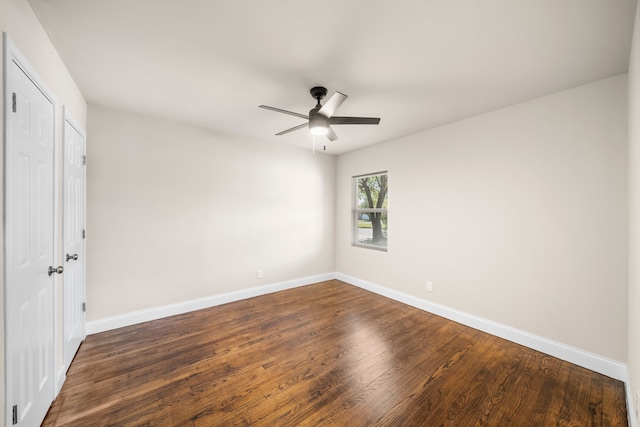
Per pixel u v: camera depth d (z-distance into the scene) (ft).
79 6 4.59
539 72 6.57
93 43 5.64
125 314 9.36
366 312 10.76
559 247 7.52
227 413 5.31
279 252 13.55
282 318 10.09
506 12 4.64
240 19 4.91
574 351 7.18
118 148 9.20
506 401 5.72
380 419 5.19
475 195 9.40
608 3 4.39
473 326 9.37
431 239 10.84
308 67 6.52
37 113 4.87
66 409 5.36
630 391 5.45
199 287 11.03
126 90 7.80
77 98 7.55
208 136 11.19
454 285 10.03
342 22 4.96
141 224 9.67
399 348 7.91
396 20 4.88
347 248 15.19
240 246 12.19
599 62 6.09
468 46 5.63
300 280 14.37
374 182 14.71
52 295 5.52
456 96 7.91
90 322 8.68
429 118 9.66
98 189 8.82
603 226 6.81
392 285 12.51
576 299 7.22
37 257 4.85
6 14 3.88
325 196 15.43
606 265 6.76
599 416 5.31
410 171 11.69
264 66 6.51
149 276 9.85
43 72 5.20
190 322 9.68
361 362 7.14
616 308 6.60
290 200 13.92
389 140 12.63
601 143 6.84
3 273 3.77
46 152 5.27
